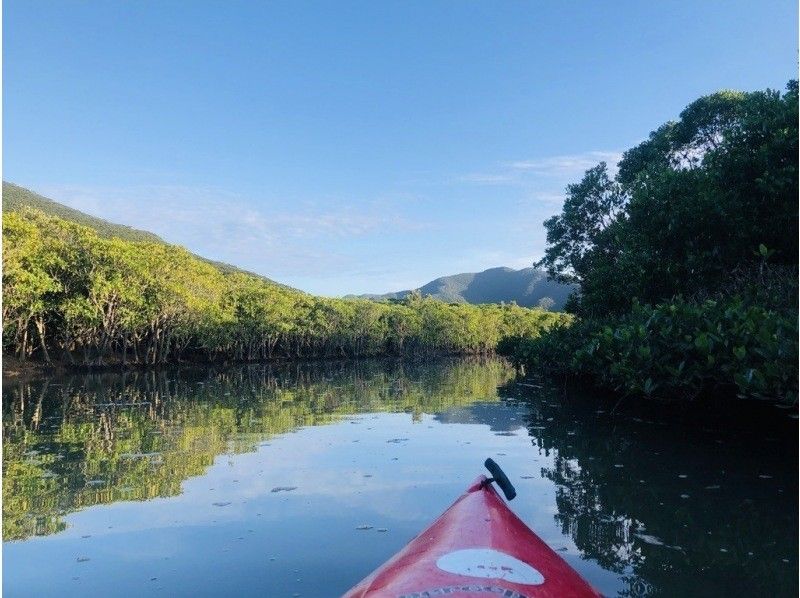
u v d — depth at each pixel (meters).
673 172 10.77
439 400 15.01
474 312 87.19
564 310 21.05
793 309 7.89
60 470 7.20
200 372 36.44
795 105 9.21
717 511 4.90
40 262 33.69
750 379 6.27
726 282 10.35
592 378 13.22
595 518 4.79
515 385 19.47
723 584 3.51
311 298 71.88
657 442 7.95
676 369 8.02
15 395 19.00
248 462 7.44
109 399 17.27
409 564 2.61
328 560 4.11
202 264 48.44
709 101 18.22
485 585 2.28
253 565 4.05
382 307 78.88
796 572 3.66
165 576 3.90
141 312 39.66
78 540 4.62
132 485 6.36
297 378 28.50
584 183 20.78
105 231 142.75
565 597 2.32
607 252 19.17
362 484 6.18
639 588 3.47
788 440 7.45
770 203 9.41
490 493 3.72
